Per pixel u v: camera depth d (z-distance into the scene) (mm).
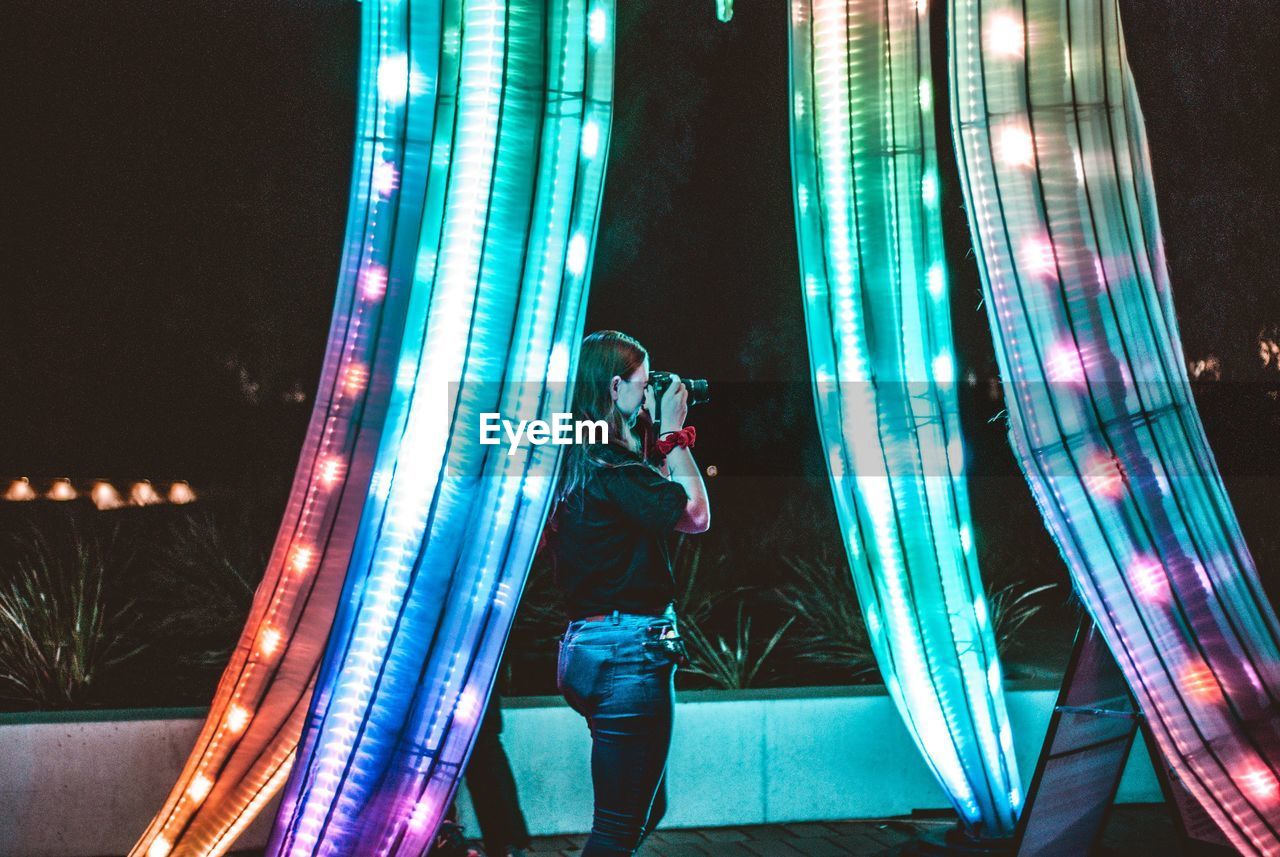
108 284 9711
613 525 2883
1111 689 3643
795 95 3838
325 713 2742
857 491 3807
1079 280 3080
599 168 2854
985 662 3881
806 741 4383
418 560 2717
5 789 3793
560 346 2801
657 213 9273
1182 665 3002
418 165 2988
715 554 8492
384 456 2805
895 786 4449
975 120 3178
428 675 2721
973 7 3191
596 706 2832
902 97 3768
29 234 9547
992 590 6891
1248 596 3049
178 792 3316
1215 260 9727
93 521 8570
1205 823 3703
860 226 3771
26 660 5102
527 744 4156
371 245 3113
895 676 3865
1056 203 3100
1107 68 3162
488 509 2748
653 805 3146
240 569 6871
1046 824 3615
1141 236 3178
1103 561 3064
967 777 3875
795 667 6117
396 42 2918
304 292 9883
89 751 3867
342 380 3270
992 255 3162
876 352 3773
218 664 5781
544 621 6727
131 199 9602
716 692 4480
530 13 2781
